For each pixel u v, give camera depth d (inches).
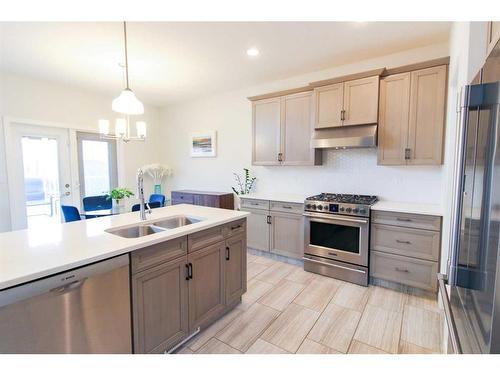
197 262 76.0
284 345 73.8
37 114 152.1
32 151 153.2
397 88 107.0
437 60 97.7
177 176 213.9
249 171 172.4
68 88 165.2
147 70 137.5
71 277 48.9
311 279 116.3
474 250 33.9
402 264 102.6
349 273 112.9
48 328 47.2
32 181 153.6
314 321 85.0
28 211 152.3
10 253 53.3
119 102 84.9
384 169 124.9
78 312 50.9
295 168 153.1
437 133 100.0
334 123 120.0
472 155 36.5
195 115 198.2
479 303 31.2
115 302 56.6
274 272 124.0
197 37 101.7
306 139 131.9
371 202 112.0
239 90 172.7
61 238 63.6
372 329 80.8
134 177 203.5
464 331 38.1
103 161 186.7
